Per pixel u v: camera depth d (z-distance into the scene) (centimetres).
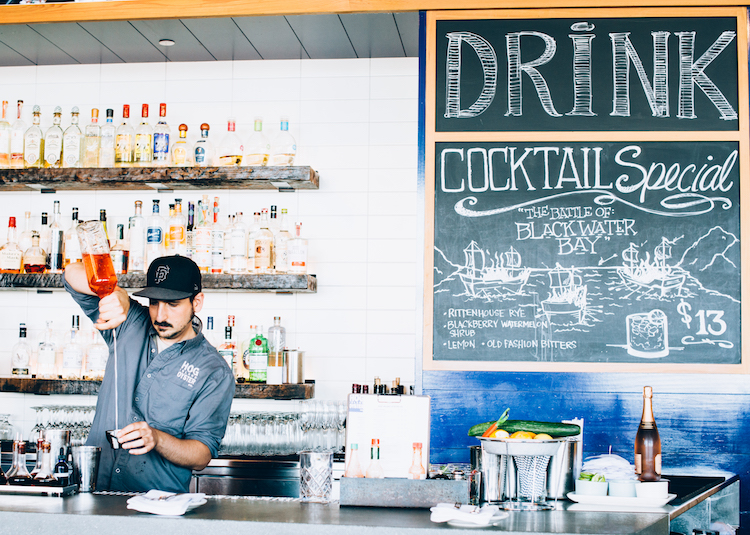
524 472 188
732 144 289
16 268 346
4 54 357
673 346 282
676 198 289
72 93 372
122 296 236
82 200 367
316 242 355
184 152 343
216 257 337
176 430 232
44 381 331
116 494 185
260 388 325
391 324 349
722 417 277
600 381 282
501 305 289
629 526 159
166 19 314
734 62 292
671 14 295
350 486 177
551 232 291
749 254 283
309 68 363
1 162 345
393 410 187
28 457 311
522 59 299
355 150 357
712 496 270
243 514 163
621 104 294
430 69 301
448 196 296
